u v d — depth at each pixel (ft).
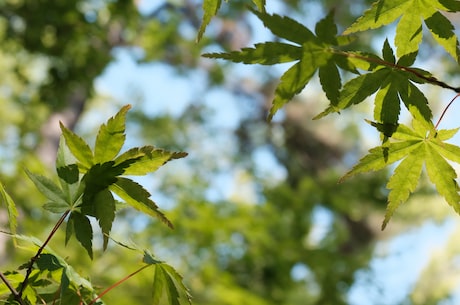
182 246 23.84
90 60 27.48
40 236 18.66
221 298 20.53
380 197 38.29
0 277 4.44
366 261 32.32
